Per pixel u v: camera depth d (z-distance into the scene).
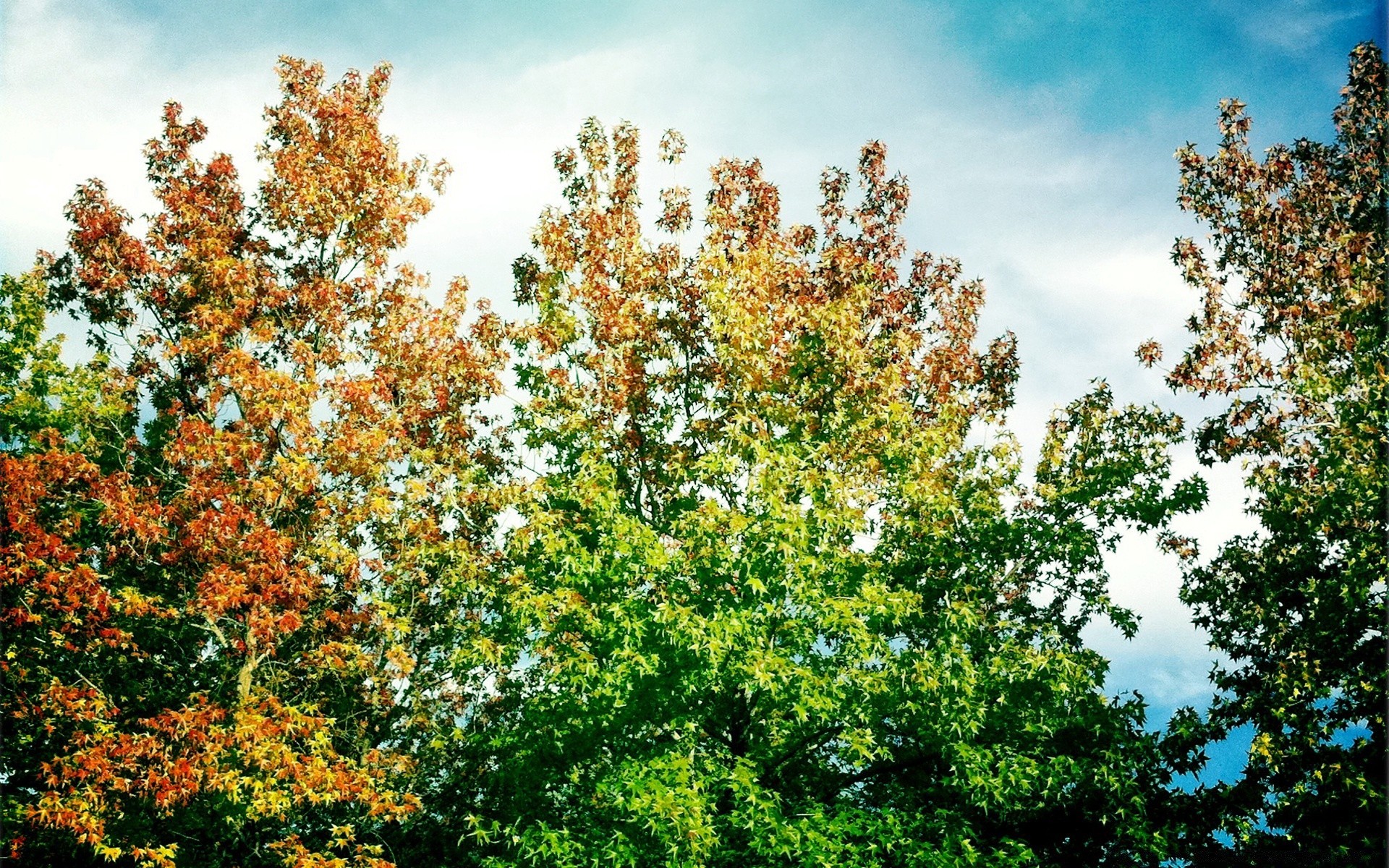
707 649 15.80
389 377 21.89
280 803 16.67
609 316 21.42
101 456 22.66
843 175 29.09
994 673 17.25
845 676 16.25
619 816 15.30
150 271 22.56
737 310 19.78
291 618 18.70
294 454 19.47
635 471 21.39
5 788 18.92
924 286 28.27
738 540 17.25
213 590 18.42
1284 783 17.72
